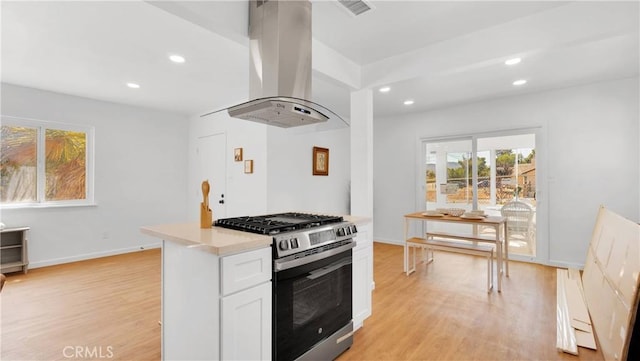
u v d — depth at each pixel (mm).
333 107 4898
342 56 2912
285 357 1581
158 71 3299
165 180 5188
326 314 1854
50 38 2533
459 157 4887
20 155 3861
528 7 2137
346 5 2133
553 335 2227
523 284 3293
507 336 2215
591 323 2365
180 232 1658
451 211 3688
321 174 5078
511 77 3488
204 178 5160
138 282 3359
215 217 4926
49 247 4008
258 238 1494
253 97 1950
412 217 3635
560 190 3938
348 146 5734
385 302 2828
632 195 3492
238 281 1379
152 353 2010
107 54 2859
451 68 2611
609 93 3615
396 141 5543
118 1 2021
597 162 3691
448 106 4840
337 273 1950
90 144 4410
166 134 5199
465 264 4117
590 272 3025
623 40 2561
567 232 3895
